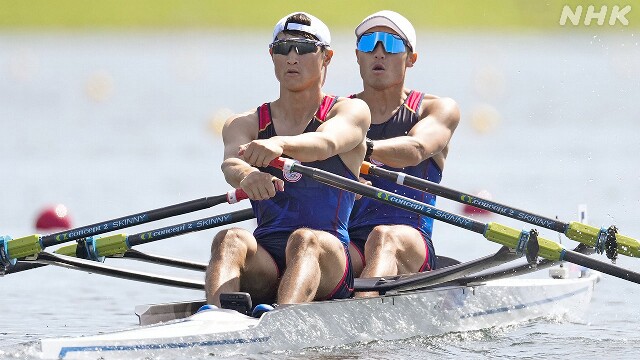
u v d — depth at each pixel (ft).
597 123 366.22
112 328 111.24
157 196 220.84
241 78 579.48
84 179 249.75
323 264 95.20
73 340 78.18
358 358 89.25
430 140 114.73
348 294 99.86
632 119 377.30
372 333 96.48
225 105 443.32
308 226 99.09
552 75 579.07
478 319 109.70
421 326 102.37
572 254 99.60
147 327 84.02
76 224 190.29
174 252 165.78
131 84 555.69
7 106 453.17
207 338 82.69
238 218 107.45
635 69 593.83
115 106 451.94
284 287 91.35
